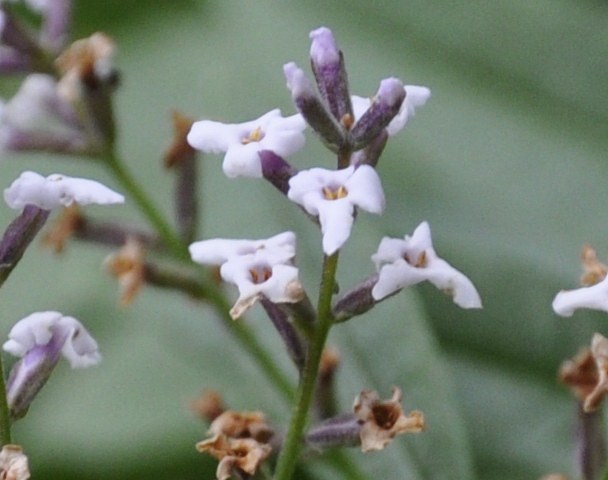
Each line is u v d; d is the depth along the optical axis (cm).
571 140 18
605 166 18
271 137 13
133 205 18
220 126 13
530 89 19
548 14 19
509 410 17
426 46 19
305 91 13
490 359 17
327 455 15
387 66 19
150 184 18
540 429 17
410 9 19
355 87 18
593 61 19
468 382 17
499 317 17
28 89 16
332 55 13
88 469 18
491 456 17
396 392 13
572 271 17
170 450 18
